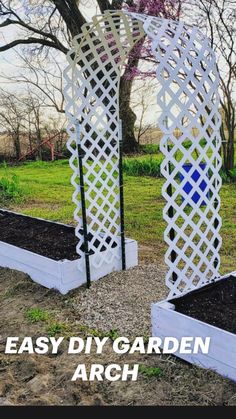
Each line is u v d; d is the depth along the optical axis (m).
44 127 15.62
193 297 3.12
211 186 3.19
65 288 3.89
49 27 12.59
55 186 10.28
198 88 3.00
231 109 9.34
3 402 2.51
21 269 4.43
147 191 8.76
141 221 6.44
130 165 10.99
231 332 2.62
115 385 2.63
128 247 4.34
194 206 3.12
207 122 3.08
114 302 3.66
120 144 4.07
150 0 7.95
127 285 3.97
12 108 15.45
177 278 3.23
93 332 3.27
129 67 9.13
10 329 3.41
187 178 3.04
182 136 2.96
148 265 4.48
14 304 3.84
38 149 15.66
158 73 2.81
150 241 5.50
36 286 4.12
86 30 3.65
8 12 12.22
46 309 3.68
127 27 3.56
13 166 14.64
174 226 3.05
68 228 5.16
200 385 2.54
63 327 3.37
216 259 3.72
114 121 4.14
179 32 3.00
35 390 2.63
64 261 3.91
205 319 2.80
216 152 3.18
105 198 4.23
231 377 2.53
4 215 6.24
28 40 12.95
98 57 3.88
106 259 4.15
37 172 12.86
